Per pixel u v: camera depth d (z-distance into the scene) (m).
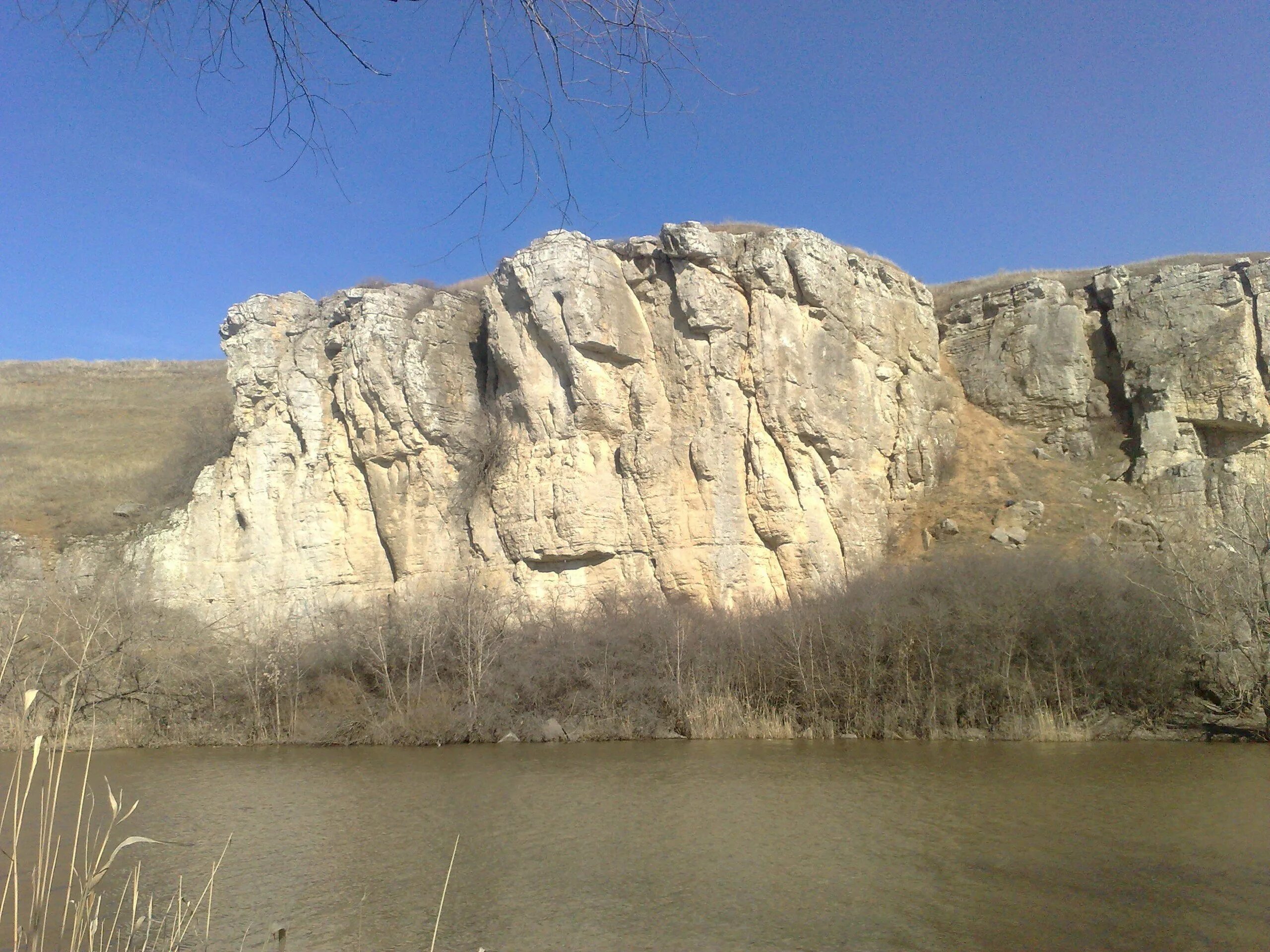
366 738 27.62
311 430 37.91
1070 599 25.53
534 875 13.45
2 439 56.22
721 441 32.84
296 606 36.38
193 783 21.48
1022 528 33.22
